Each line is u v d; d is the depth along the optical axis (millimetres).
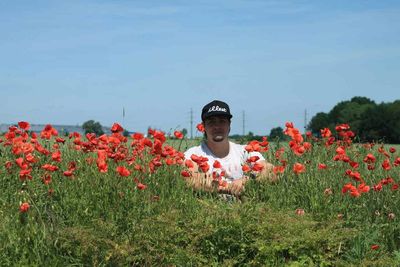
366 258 3623
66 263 3416
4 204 3832
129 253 3500
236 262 3535
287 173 4441
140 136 4344
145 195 3955
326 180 4371
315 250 3604
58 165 4520
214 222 3721
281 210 3990
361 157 5320
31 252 3465
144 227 3637
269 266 3543
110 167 4148
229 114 4562
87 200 3891
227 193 4332
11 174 4242
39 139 4809
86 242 3443
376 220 3998
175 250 3582
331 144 5184
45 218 3762
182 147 5105
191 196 4090
